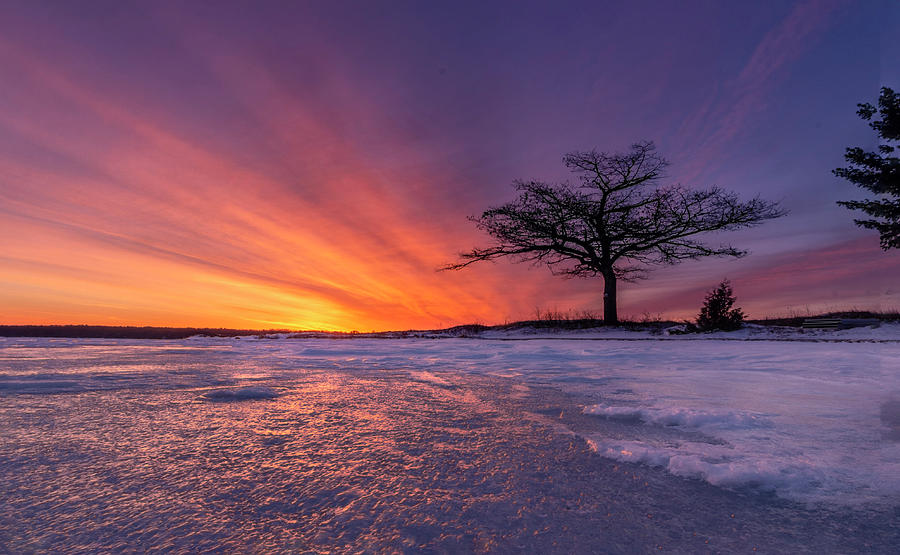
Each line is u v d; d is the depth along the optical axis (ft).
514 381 16.84
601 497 5.66
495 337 66.95
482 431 9.02
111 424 9.55
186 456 7.34
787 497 5.62
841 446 7.68
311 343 50.08
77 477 6.33
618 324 68.74
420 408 11.50
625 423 9.67
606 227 74.49
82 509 5.27
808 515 5.11
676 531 4.74
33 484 6.06
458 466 6.86
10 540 4.49
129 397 12.96
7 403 11.91
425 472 6.59
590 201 75.10
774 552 4.29
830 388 14.17
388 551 4.32
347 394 13.83
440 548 4.38
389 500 5.57
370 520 5.00
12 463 6.95
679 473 6.52
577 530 4.76
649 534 4.67
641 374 18.49
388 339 63.46
